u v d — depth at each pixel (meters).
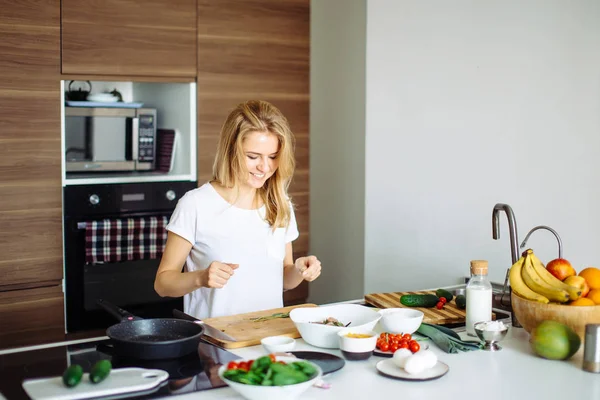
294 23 4.03
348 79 4.07
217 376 1.67
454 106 3.61
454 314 2.20
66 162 3.55
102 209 3.55
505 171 3.49
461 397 1.59
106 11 3.48
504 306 2.37
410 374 1.70
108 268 3.61
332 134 4.21
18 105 3.32
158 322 1.92
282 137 2.20
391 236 3.84
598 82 3.23
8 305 3.37
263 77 3.96
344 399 1.56
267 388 1.46
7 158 3.32
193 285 2.11
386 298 2.40
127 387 1.57
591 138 3.26
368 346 1.79
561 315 1.89
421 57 3.66
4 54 3.28
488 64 3.50
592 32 3.23
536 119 3.40
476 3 3.51
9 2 3.27
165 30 3.64
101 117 3.66
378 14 3.74
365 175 3.89
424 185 3.72
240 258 2.33
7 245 3.35
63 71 3.40
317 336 1.90
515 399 1.58
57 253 3.46
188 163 3.81
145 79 3.61
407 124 3.73
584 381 1.71
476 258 3.59
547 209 3.40
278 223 2.36
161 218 3.69
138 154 3.78
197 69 3.75
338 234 4.20
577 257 3.34
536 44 3.38
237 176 2.26
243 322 2.11
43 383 1.60
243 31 3.87
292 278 2.46
